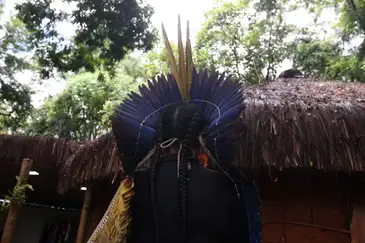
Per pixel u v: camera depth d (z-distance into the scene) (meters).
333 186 3.79
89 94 21.41
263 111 3.48
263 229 3.79
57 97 22.02
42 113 22.38
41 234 13.26
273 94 4.10
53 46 13.70
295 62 17.73
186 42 1.62
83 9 12.70
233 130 1.47
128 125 1.54
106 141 4.39
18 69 20.02
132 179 1.42
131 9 12.78
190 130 1.43
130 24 13.00
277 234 3.76
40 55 13.91
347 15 13.29
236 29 19.95
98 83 21.52
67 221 13.80
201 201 1.32
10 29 20.11
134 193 1.42
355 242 3.55
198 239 1.29
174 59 1.61
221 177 1.39
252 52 19.56
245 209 1.40
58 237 13.45
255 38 19.58
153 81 1.61
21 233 13.07
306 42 18.58
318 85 4.85
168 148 1.47
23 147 5.99
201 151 1.46
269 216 3.82
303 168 3.83
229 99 1.53
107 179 5.02
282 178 3.89
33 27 13.52
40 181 8.77
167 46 1.63
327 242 3.64
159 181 1.38
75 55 14.16
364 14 12.91
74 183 4.84
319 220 3.73
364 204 3.64
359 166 3.25
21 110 20.53
